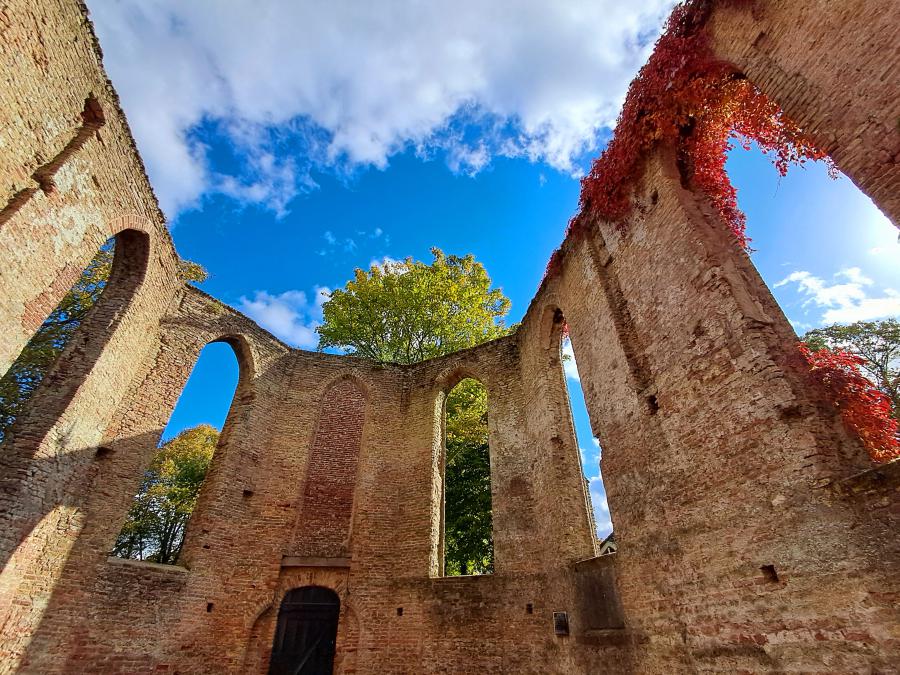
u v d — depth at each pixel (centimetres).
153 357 1220
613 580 833
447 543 1894
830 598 468
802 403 554
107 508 1010
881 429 535
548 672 948
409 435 1501
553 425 1180
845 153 561
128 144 989
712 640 597
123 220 1014
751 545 568
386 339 2312
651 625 718
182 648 1026
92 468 1009
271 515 1306
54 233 803
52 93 764
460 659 1057
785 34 646
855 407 548
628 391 866
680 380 745
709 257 720
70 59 791
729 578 589
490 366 1516
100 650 912
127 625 963
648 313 854
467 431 1977
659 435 772
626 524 821
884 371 1296
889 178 513
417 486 1377
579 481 1113
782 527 533
